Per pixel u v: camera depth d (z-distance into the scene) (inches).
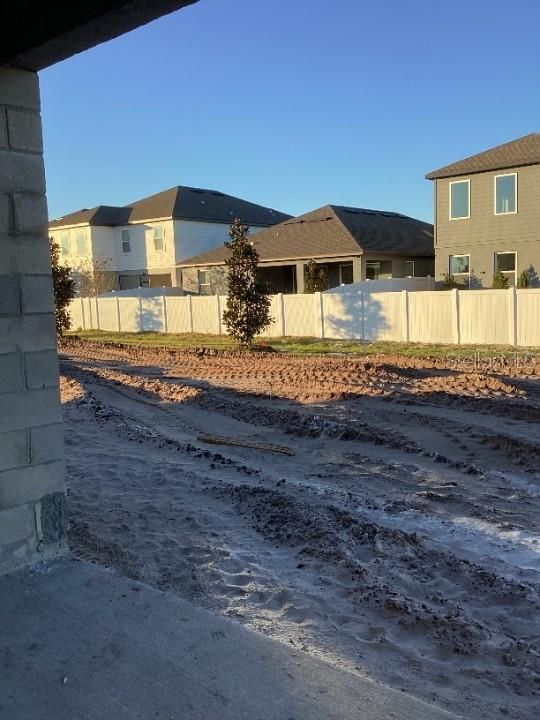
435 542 195.8
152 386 509.0
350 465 283.3
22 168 150.6
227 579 171.2
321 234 1222.3
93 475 268.4
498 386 441.1
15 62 144.4
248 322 792.9
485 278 995.3
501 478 259.0
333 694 103.7
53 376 157.5
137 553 186.9
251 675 108.7
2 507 148.6
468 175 995.3
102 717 98.2
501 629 144.8
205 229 1594.5
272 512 220.1
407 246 1200.8
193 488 251.0
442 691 119.8
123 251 1640.0
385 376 516.4
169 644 118.3
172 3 111.2
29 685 106.4
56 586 142.9
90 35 126.7
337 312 848.9
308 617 149.9
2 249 147.6
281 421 370.9
